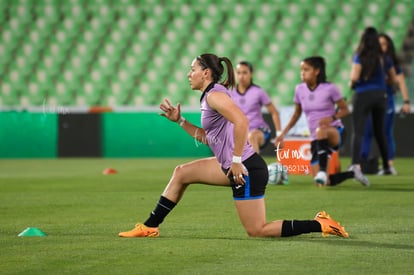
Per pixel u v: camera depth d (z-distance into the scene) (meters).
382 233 23.25
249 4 82.00
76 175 47.88
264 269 17.69
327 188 38.91
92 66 79.94
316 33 79.69
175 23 81.75
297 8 81.25
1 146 68.62
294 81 77.12
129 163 60.12
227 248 20.58
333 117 39.81
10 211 29.62
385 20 79.69
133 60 79.81
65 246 21.08
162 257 19.30
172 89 77.88
